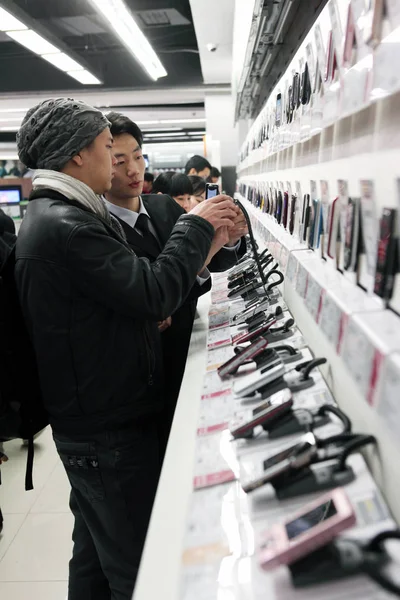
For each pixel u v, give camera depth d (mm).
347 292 717
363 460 630
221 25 5637
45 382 1188
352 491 579
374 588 455
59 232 1080
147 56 6207
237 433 758
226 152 9383
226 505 628
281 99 1594
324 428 733
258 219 2322
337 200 912
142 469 1254
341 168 904
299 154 1393
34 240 1109
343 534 505
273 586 486
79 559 1502
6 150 14586
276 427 750
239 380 979
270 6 1699
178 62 8844
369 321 566
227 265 1900
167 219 1799
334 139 967
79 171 1197
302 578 471
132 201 1709
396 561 470
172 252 1185
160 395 1328
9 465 2600
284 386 870
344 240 840
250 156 3449
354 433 697
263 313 1386
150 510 1272
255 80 3176
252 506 611
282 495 604
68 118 1149
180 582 522
